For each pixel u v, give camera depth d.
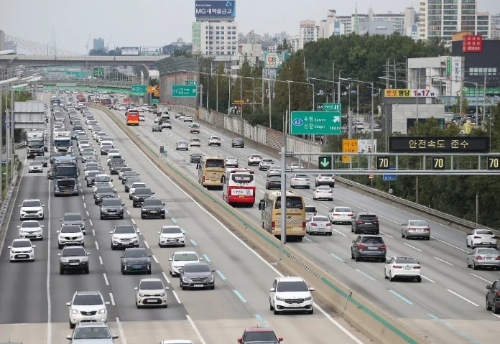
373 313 91.44
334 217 192.62
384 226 190.75
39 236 167.25
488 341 88.56
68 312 105.50
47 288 121.94
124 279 128.50
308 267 122.50
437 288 121.69
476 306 109.12
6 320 101.31
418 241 170.62
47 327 97.19
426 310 105.88
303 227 164.62
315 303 110.88
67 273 134.12
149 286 108.19
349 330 93.88
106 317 97.44
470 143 143.75
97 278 129.50
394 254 153.25
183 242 157.88
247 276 130.75
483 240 161.50
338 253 152.38
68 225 161.62
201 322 99.06
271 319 100.44
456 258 151.12
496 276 133.50
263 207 175.25
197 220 190.38
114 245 155.12
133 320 100.19
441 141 144.00
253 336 78.81
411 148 144.50
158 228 179.12
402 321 99.00
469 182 192.12
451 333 92.56
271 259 145.62
